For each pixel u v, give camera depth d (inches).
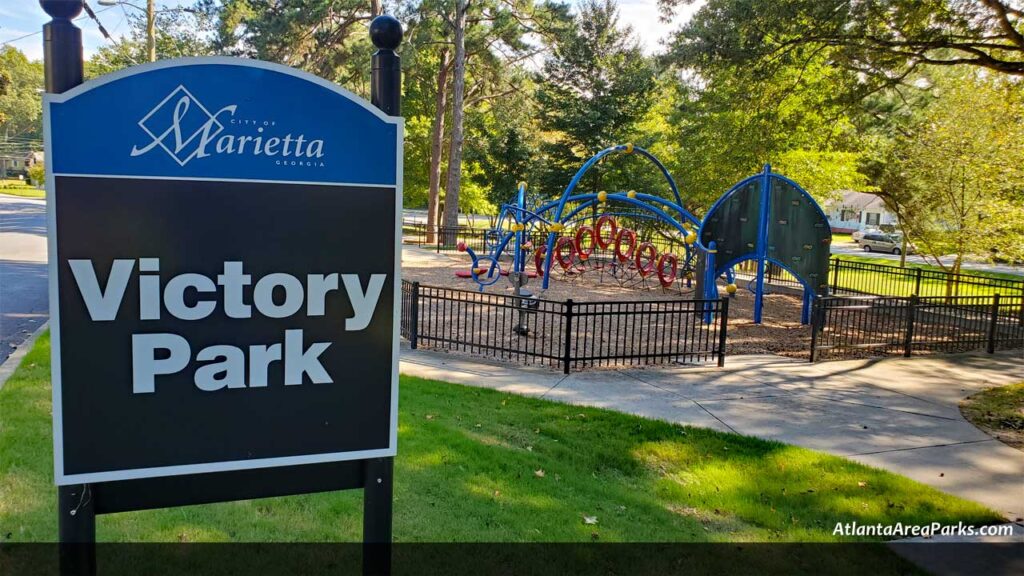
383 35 108.4
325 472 113.2
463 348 375.9
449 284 659.4
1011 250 522.6
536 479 187.8
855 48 419.2
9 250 739.4
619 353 380.2
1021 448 233.9
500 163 1355.8
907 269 664.4
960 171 549.0
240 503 165.8
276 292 106.0
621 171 1160.2
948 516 175.5
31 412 221.1
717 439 229.1
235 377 105.1
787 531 165.2
